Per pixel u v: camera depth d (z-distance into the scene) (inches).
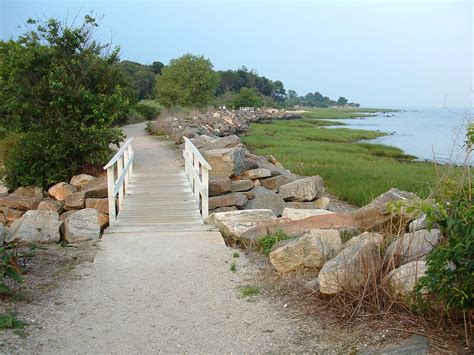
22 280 244.8
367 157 1095.6
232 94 3334.2
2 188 588.4
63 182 543.8
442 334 179.2
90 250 323.0
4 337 190.1
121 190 457.1
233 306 228.5
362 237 243.3
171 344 192.4
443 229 189.3
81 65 568.4
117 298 239.1
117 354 184.2
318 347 185.3
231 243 346.9
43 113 563.8
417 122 3604.8
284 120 2800.2
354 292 210.8
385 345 177.5
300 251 259.3
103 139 567.8
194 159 545.0
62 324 208.1
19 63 536.1
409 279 197.6
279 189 553.3
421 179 731.4
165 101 2059.5
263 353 184.1
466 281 168.7
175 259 301.9
